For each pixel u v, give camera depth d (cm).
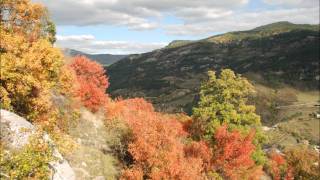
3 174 1452
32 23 2738
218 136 3819
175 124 4022
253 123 4506
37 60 2212
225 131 3831
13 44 2262
